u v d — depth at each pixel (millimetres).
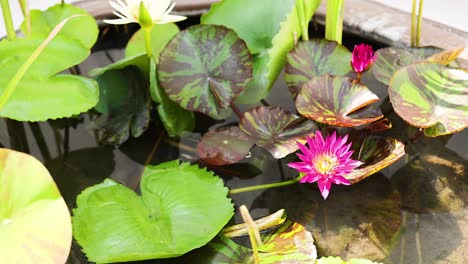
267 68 1688
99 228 1465
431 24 1756
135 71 1712
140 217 1484
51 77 1621
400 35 1729
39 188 1387
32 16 1765
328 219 1515
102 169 1608
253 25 1725
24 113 1575
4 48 1642
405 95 1562
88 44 1747
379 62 1660
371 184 1565
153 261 1452
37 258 1341
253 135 1569
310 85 1580
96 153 1638
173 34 1742
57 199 1383
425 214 1513
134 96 1690
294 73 1652
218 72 1635
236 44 1646
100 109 1695
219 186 1536
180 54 1632
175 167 1575
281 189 1566
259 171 1597
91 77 1726
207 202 1506
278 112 1597
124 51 1839
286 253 1439
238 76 1636
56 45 1653
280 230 1483
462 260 1441
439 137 1631
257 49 1726
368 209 1526
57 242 1355
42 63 1628
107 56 1823
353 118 1541
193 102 1610
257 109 1599
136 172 1601
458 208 1518
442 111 1544
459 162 1588
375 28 1753
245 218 1339
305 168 1500
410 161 1596
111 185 1541
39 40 1659
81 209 1497
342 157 1505
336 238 1486
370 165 1525
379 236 1484
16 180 1388
